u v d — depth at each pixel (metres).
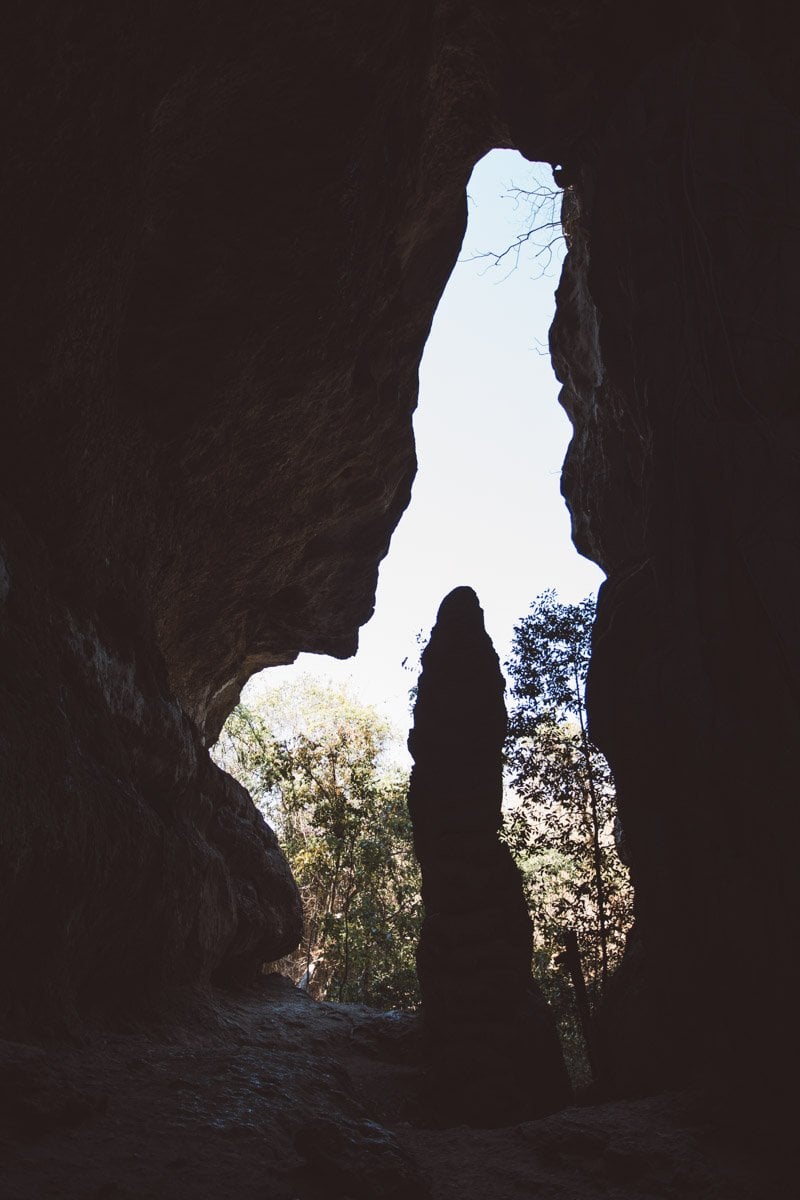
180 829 11.66
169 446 12.38
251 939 15.93
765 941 7.80
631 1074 9.05
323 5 9.76
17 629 8.04
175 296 11.62
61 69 7.27
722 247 8.68
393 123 12.96
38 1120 4.70
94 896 8.06
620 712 9.41
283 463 15.34
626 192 9.75
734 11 10.08
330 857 25.70
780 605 7.83
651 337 9.36
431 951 12.04
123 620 10.85
